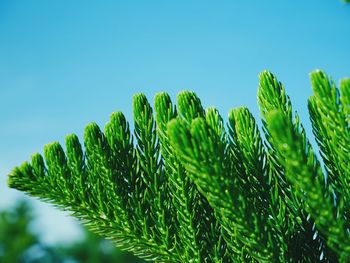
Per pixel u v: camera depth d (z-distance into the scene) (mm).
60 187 273
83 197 271
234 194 228
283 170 257
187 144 222
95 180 269
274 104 253
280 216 246
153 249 265
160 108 259
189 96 256
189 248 257
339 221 217
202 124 225
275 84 256
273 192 255
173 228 262
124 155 271
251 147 258
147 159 270
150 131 272
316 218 220
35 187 274
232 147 263
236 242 244
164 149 259
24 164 275
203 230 257
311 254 246
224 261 253
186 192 254
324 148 249
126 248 270
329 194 219
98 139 266
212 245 256
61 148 275
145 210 266
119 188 266
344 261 223
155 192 265
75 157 271
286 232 245
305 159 216
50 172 273
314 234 249
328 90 227
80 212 274
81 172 271
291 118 251
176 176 255
